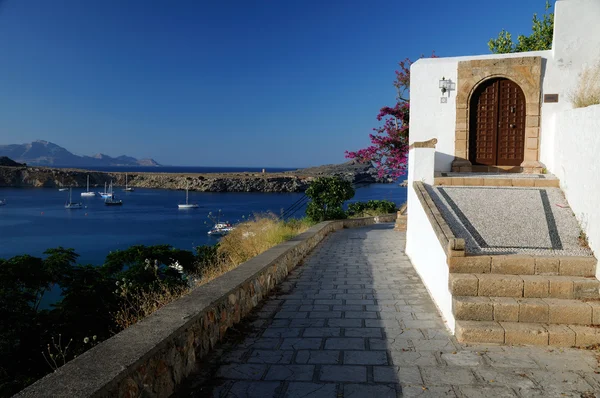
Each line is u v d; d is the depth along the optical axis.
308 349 4.16
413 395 3.20
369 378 3.50
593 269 4.84
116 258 15.85
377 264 9.03
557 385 3.32
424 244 7.01
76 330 10.70
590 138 5.64
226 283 5.02
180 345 3.42
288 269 8.25
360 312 5.46
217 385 3.39
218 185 120.62
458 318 4.47
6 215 66.62
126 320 6.28
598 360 3.77
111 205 82.56
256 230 11.78
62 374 2.45
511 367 3.66
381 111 15.72
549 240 5.66
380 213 23.39
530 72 9.57
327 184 19.73
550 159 9.52
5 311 10.37
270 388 3.33
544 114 9.58
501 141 10.02
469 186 8.05
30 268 12.09
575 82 9.41
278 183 122.00
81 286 11.98
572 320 4.29
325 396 3.20
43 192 120.06
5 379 8.58
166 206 79.56
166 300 6.48
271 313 5.44
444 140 10.16
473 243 5.66
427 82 10.21
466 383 3.38
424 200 7.07
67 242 43.09
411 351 4.07
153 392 2.94
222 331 4.45
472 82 9.93
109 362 2.62
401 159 15.54
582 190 5.94
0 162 163.00
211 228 50.53
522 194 7.30
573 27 9.35
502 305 4.40
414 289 6.70
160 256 15.85
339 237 14.57
